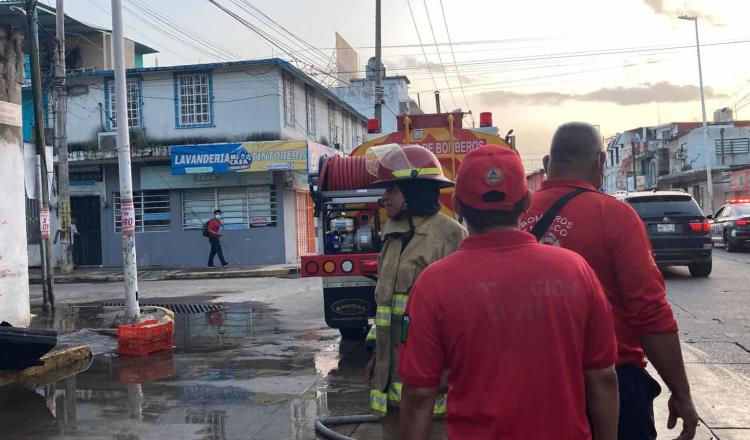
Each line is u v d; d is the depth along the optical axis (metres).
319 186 7.68
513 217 2.11
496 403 1.93
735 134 50.25
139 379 7.03
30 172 11.53
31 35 11.49
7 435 5.23
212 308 12.53
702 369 6.72
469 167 2.12
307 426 5.38
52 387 6.74
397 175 3.37
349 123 31.95
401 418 2.06
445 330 1.99
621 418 2.75
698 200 49.50
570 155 2.90
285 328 10.11
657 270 2.67
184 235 22.28
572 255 2.09
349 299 7.73
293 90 23.31
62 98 19.86
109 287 17.25
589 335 2.05
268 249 22.02
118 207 22.66
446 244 3.33
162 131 22.12
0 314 9.16
